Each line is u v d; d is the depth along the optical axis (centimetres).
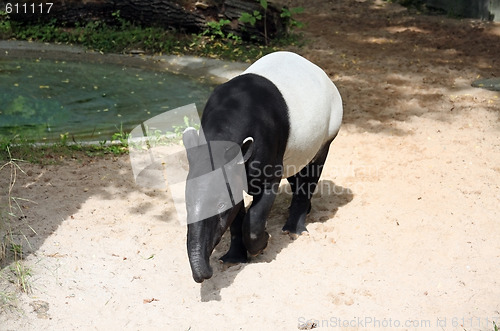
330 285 557
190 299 540
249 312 521
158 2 1351
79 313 513
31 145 822
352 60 1231
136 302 532
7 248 580
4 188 700
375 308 527
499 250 615
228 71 1179
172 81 1135
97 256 589
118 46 1299
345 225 660
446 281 565
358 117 955
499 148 853
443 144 865
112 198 702
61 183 725
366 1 1725
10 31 1357
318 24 1500
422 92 1065
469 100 1023
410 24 1495
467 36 1393
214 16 1348
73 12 1388
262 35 1331
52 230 624
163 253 603
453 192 729
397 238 634
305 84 578
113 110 990
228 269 579
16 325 490
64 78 1140
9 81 1113
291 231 642
